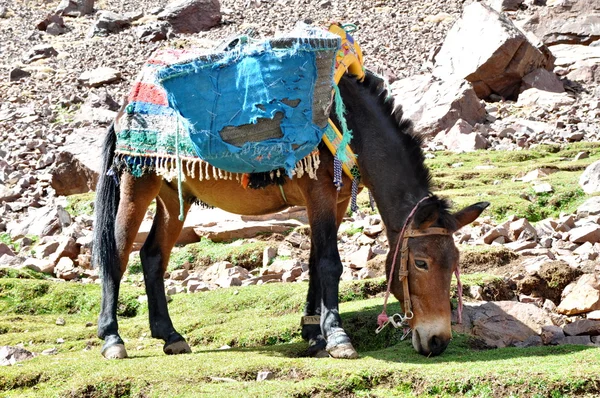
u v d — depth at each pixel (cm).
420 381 560
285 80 616
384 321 633
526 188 1145
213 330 762
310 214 648
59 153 1384
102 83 2142
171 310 861
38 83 2188
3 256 1051
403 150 645
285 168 624
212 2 2623
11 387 643
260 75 615
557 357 584
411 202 625
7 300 923
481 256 866
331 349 624
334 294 637
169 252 755
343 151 633
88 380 611
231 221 1108
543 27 2177
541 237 952
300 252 1020
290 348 680
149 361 653
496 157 1397
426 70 2008
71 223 1198
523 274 820
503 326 691
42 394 613
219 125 624
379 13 2620
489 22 1892
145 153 686
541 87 1823
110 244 719
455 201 1099
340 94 661
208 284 947
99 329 705
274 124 618
